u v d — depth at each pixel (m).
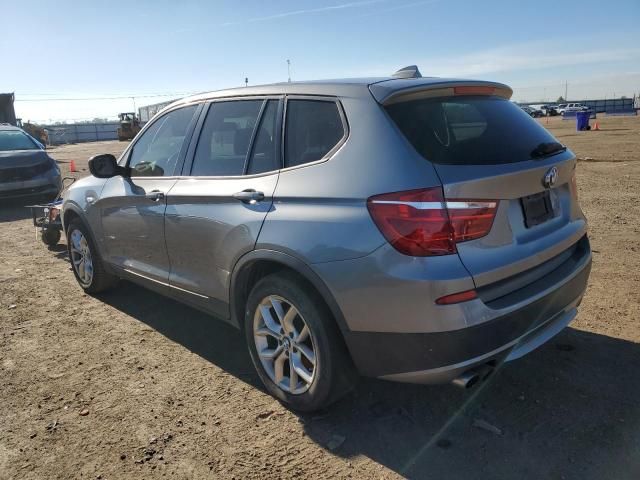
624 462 2.71
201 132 3.95
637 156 15.95
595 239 6.62
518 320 2.76
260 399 3.46
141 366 3.95
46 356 4.15
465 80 3.21
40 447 3.03
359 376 3.10
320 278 2.84
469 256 2.62
